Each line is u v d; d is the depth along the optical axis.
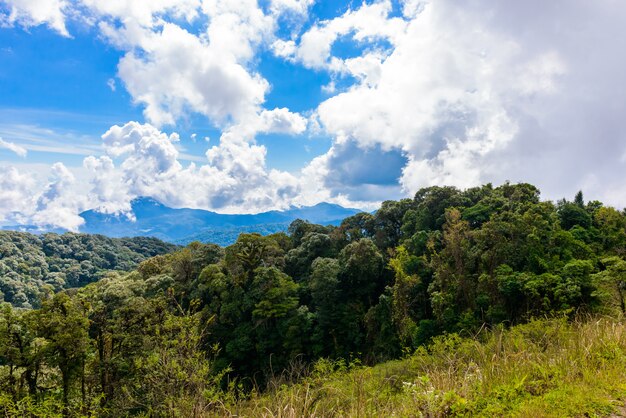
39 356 22.41
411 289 34.91
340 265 44.09
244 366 37.84
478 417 5.06
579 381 5.62
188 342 12.26
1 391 20.69
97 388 26.14
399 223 54.34
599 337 7.18
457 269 33.22
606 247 40.19
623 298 22.97
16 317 23.34
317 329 38.84
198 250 51.59
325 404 6.41
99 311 27.56
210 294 42.16
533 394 5.56
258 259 45.22
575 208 46.66
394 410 6.00
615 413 4.58
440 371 7.27
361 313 40.44
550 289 24.86
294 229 60.66
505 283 27.56
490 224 33.19
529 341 8.34
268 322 39.53
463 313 29.12
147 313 25.89
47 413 15.38
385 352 34.53
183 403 9.45
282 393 6.86
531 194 48.75
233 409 7.73
